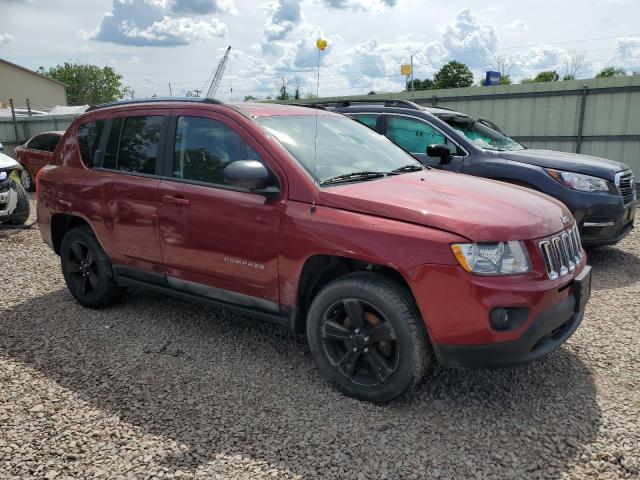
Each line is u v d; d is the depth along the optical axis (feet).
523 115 47.24
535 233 9.86
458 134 21.57
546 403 10.56
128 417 10.17
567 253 10.69
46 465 8.78
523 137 47.65
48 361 12.61
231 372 11.94
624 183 19.98
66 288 18.13
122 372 11.99
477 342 9.39
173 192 12.81
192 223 12.45
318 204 10.79
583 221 19.34
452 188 11.51
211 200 12.10
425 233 9.62
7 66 145.07
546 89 45.62
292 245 10.88
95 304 15.74
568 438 9.39
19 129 67.97
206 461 8.85
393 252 9.75
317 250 10.52
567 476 8.45
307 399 10.77
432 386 11.25
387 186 11.37
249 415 10.21
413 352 9.87
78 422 10.01
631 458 8.83
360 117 23.76
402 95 53.11
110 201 14.23
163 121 13.62
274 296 11.48
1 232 27.91
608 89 43.14
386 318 10.04
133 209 13.67
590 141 44.86
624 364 12.14
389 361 10.36
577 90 44.27
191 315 15.38
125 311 15.75
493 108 48.52
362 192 10.83
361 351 10.48
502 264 9.41
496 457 8.92
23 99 149.89
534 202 11.16
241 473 8.55
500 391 11.04
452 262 9.34
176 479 8.43
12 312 15.96
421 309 9.64
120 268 14.64
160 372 11.97
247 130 11.98
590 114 44.34
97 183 14.56
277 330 14.29
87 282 15.83
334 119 14.57
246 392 11.06
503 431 9.64
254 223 11.43
